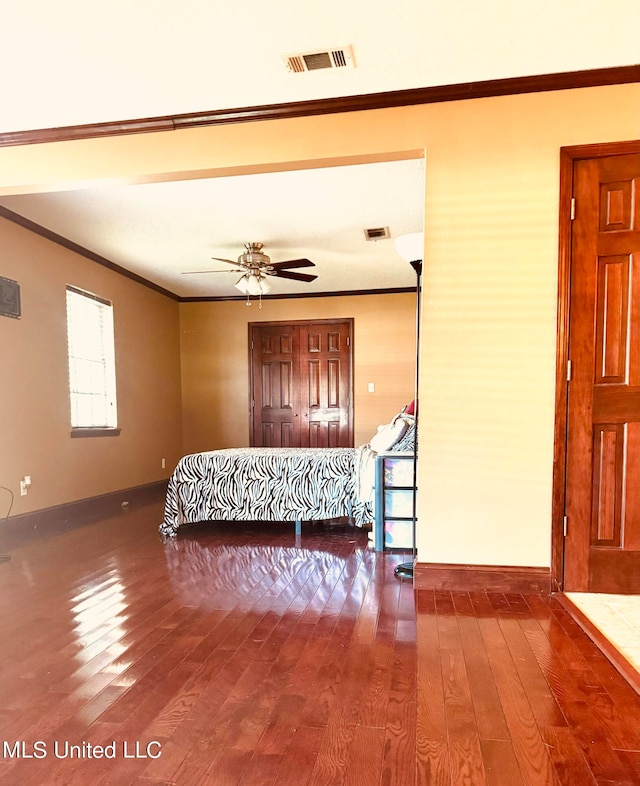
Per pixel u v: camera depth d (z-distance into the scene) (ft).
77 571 9.60
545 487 8.07
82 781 4.10
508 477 8.15
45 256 13.71
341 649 6.28
